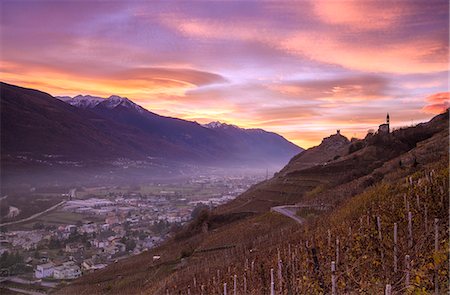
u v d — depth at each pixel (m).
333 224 31.23
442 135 69.00
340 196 61.12
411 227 17.12
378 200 29.70
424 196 20.84
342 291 16.16
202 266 47.62
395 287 14.40
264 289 24.20
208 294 32.00
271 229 58.81
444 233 16.27
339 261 18.34
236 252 47.66
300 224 50.09
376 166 90.31
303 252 23.83
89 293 64.19
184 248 73.44
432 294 13.00
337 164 104.06
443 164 32.47
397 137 103.31
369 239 18.47
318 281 16.52
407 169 48.19
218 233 74.19
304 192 94.62
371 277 15.78
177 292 38.12
